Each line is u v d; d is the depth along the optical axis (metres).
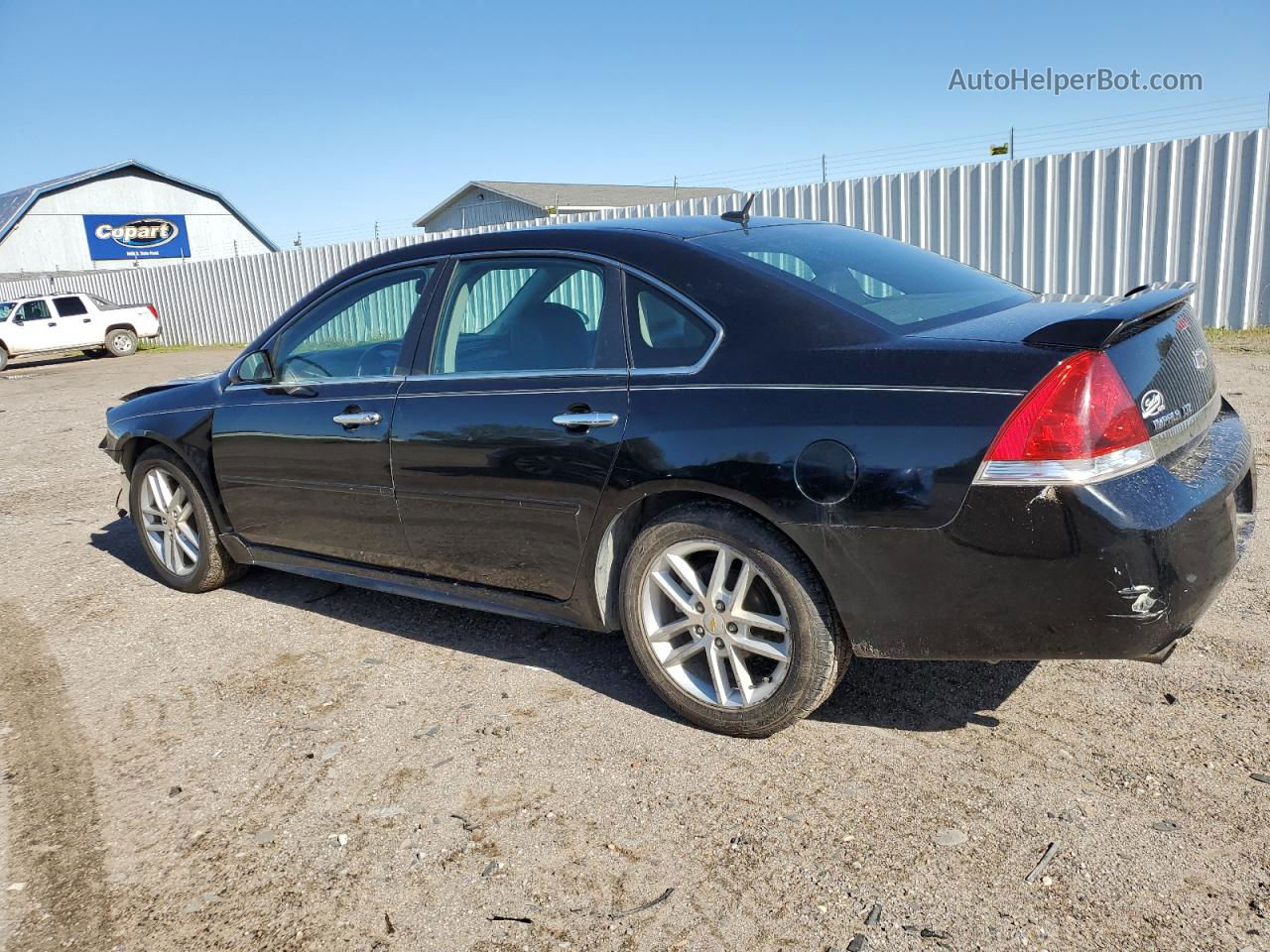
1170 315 2.85
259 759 3.17
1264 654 3.42
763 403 2.81
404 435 3.61
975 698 3.28
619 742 3.13
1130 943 2.14
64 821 2.88
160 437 4.65
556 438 3.20
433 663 3.85
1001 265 11.64
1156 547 2.40
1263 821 2.52
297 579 5.02
